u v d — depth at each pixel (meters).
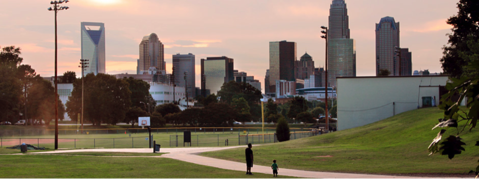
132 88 155.38
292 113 141.62
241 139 71.94
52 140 73.81
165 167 28.00
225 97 186.00
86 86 118.38
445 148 4.84
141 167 27.88
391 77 60.22
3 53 102.69
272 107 151.88
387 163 27.72
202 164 30.05
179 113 127.31
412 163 26.94
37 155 35.50
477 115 4.52
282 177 22.81
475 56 45.44
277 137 60.72
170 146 59.53
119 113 118.44
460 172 22.06
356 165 27.53
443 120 5.02
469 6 50.66
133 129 110.50
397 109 59.72
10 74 100.00
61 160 31.03
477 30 52.84
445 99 4.99
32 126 116.56
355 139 44.84
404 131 42.03
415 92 59.38
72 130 99.50
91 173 23.81
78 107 117.00
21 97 107.62
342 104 61.53
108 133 99.25
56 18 49.62
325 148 39.50
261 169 27.02
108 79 120.00
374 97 60.56
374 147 37.22
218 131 110.38
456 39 56.41
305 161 30.70
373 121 60.31
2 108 97.38
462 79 4.79
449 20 53.88
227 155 36.12
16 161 29.36
